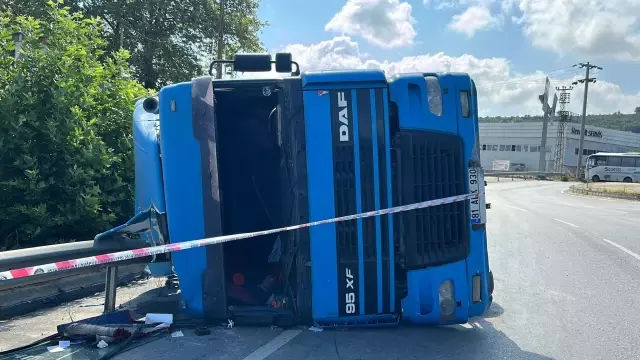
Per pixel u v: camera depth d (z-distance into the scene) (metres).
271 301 4.75
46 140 7.18
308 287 4.38
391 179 4.32
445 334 4.78
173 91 4.36
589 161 48.50
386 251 4.33
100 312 5.29
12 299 5.21
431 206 4.38
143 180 5.14
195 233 4.33
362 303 4.36
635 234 12.10
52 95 7.31
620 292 6.61
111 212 7.73
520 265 8.34
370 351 4.25
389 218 4.32
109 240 4.87
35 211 6.68
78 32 8.41
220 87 4.52
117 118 8.27
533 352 4.47
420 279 4.39
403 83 4.38
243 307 4.70
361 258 4.31
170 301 5.49
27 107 7.12
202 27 25.08
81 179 7.18
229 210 5.20
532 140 83.69
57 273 4.51
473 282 4.52
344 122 4.30
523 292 6.58
